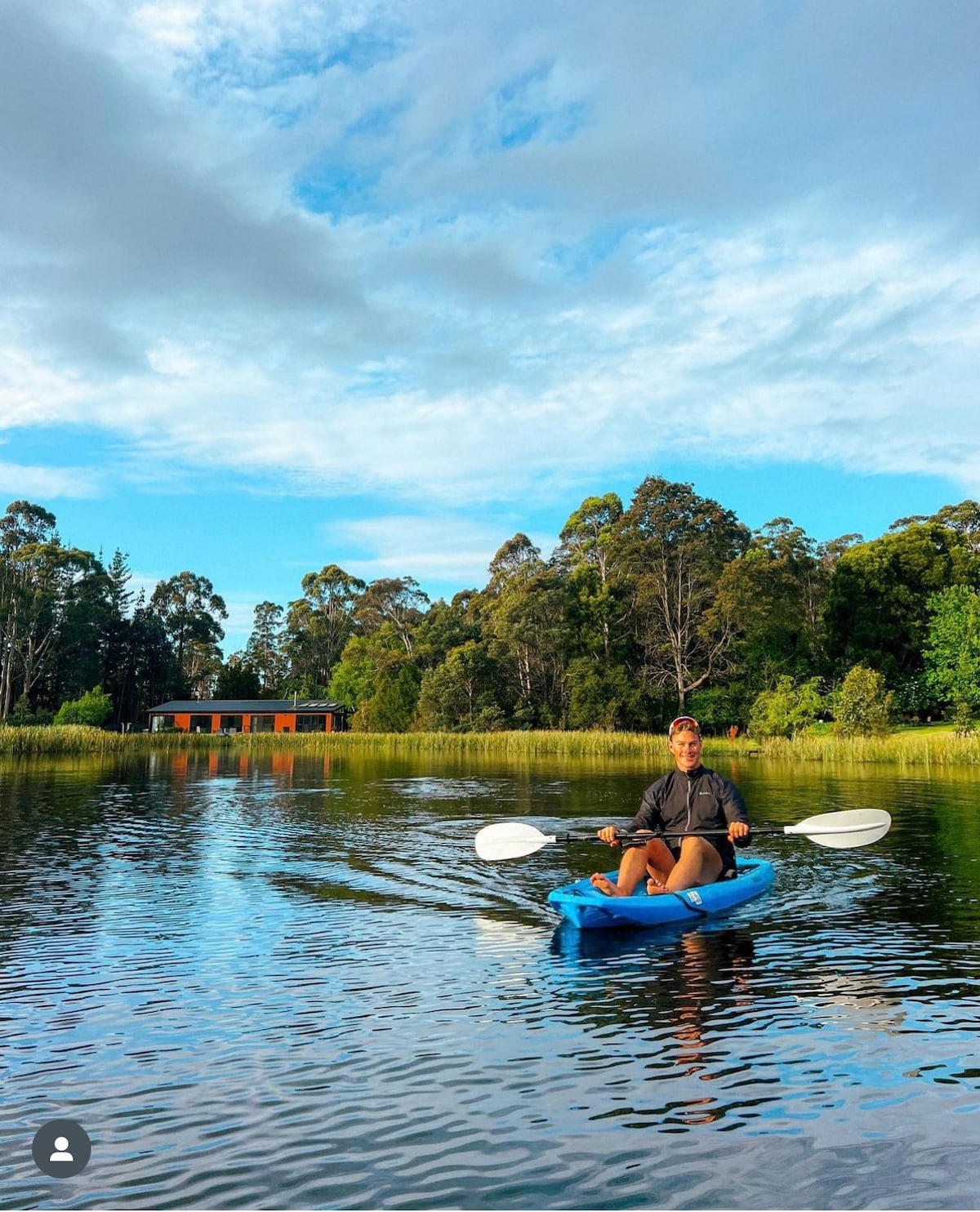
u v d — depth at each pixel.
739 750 38.38
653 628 56.09
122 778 24.00
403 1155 3.53
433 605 85.75
